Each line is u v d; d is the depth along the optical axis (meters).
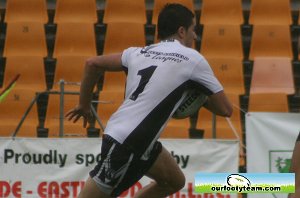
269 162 20.69
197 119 29.62
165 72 10.19
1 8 35.06
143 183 20.16
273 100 29.97
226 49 33.28
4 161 20.08
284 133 20.69
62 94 22.95
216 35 33.44
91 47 33.22
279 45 33.59
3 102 29.97
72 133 28.23
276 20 34.62
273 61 31.88
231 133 29.05
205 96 10.54
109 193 10.30
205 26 33.59
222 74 31.70
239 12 34.66
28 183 20.09
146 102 10.09
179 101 10.20
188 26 10.79
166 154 10.58
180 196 20.42
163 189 10.86
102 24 34.31
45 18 34.66
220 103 10.34
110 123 10.34
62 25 33.41
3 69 32.88
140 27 33.41
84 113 11.23
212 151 20.66
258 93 30.11
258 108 29.91
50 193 20.16
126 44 33.16
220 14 34.56
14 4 34.69
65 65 31.70
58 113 29.36
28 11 34.66
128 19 34.53
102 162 10.15
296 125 20.70
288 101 31.34
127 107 10.24
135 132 9.98
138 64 10.44
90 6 34.78
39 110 30.88
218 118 29.52
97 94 30.52
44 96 30.66
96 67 10.76
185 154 20.55
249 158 20.69
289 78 31.61
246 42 34.47
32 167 20.16
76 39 33.25
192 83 10.27
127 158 10.00
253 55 33.41
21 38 33.28
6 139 20.12
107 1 34.69
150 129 10.00
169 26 10.73
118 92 29.97
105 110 29.69
